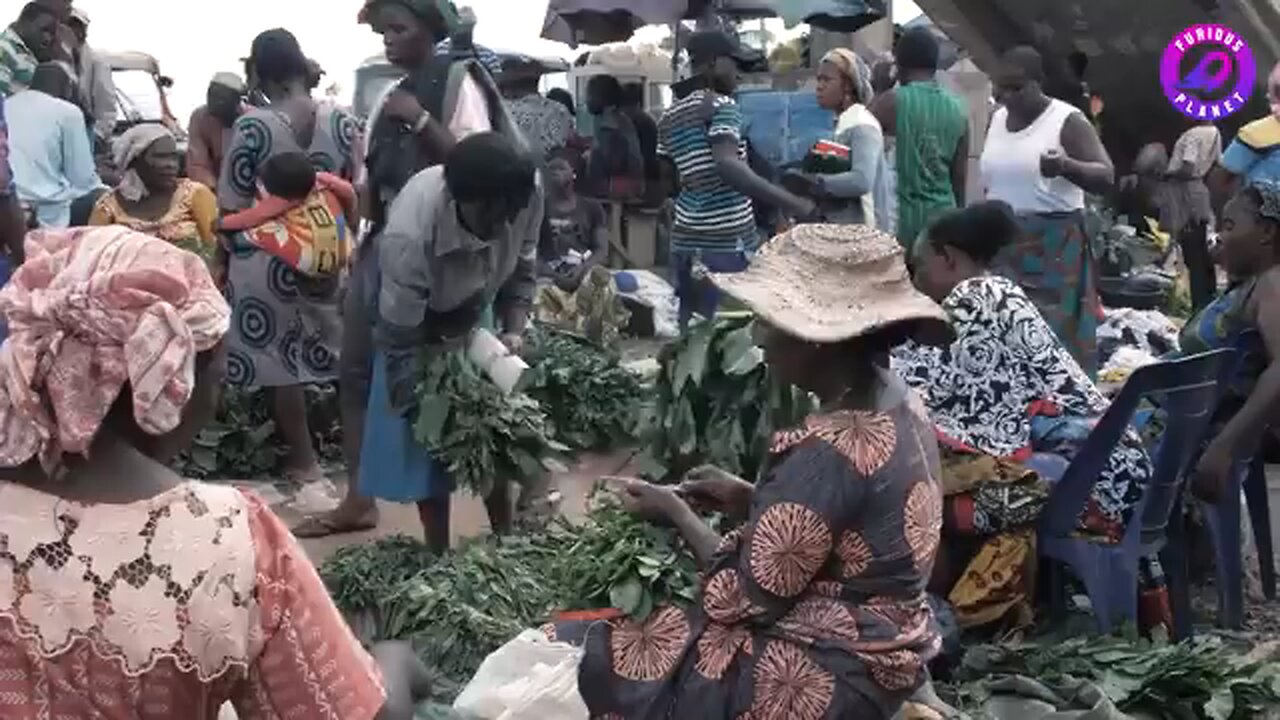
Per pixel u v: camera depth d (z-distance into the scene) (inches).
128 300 68.7
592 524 167.6
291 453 257.4
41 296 68.9
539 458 198.4
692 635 120.5
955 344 181.6
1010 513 175.5
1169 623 184.2
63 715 70.6
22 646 69.9
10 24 355.3
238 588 71.8
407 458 193.2
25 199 295.0
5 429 70.3
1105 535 174.4
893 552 112.4
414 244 183.5
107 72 446.0
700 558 131.3
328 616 75.4
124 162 260.1
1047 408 181.9
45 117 296.2
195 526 71.9
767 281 115.7
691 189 298.5
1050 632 178.1
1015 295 184.4
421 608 165.9
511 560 175.8
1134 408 167.2
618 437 238.7
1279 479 260.5
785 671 113.8
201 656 71.1
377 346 192.7
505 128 223.1
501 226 184.1
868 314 112.8
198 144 354.6
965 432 179.9
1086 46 541.6
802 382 116.6
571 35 490.0
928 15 548.1
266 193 242.4
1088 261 268.1
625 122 489.7
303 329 247.3
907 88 299.9
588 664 124.2
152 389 68.1
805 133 343.9
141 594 70.3
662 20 454.6
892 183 313.4
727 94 296.0
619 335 350.9
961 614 177.2
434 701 145.9
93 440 71.6
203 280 73.6
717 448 174.9
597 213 470.0
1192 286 343.0
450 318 190.5
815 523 110.8
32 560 70.3
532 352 236.2
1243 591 208.8
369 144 212.4
